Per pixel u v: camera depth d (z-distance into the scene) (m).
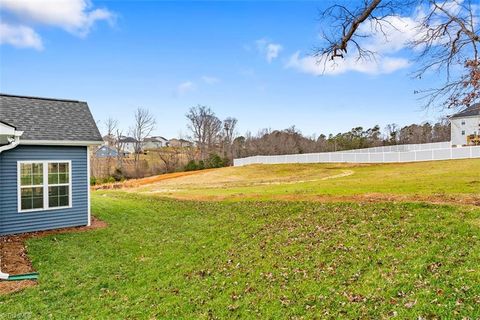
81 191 14.65
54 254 10.92
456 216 10.66
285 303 6.80
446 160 33.81
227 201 20.48
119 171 50.84
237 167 47.75
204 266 9.71
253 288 7.79
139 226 14.87
